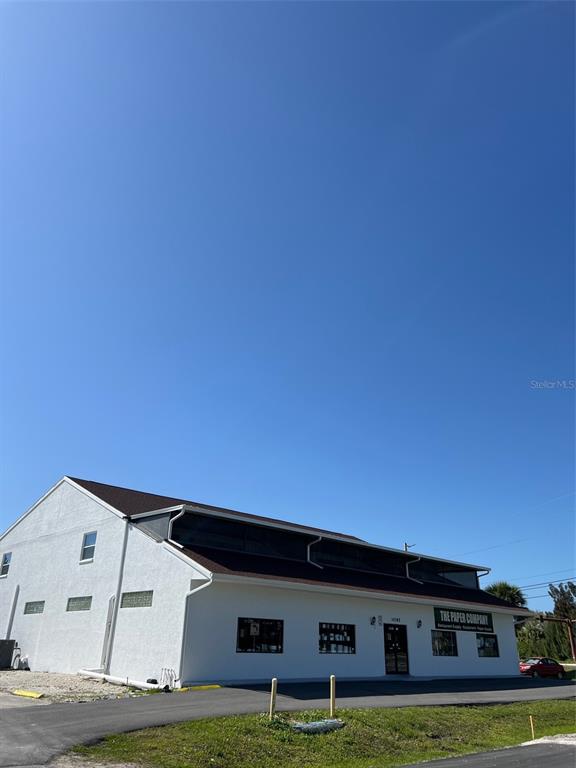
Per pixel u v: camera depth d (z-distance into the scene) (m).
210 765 8.58
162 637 17.39
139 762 8.22
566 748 11.33
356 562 25.62
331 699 12.12
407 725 12.45
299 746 10.10
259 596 18.73
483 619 27.64
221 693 14.63
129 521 21.08
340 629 20.86
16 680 18.19
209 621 17.27
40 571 25.00
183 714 11.27
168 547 18.47
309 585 19.12
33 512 27.16
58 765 7.68
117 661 18.69
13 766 7.48
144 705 12.38
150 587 18.69
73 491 24.97
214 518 20.62
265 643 18.39
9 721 10.28
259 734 10.24
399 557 27.83
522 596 46.12
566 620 47.69
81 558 22.72
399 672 22.38
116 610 19.67
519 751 11.09
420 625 24.12
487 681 24.22
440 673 24.06
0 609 26.62
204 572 16.73
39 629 23.48
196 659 16.64
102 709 11.73
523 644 55.62
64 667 21.19
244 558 20.22
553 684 24.92
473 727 13.52
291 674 18.67
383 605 22.83
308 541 23.77
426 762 9.95
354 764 9.67
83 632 20.91
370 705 13.94
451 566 30.61
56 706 12.10
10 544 27.97
